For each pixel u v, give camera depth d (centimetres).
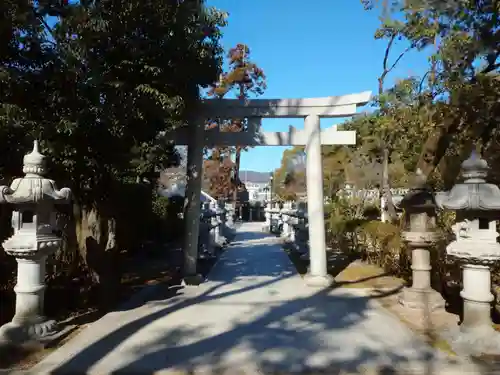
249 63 3316
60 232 792
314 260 919
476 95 705
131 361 459
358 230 1275
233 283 923
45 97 574
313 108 938
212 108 929
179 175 2573
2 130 521
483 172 509
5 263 681
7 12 527
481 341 479
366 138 1348
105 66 608
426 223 682
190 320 623
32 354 478
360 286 887
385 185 1220
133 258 1292
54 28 600
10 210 680
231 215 2831
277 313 666
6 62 573
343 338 539
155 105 620
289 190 3509
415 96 891
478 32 665
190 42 662
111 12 575
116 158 671
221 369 438
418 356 474
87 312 662
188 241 922
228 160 4047
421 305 656
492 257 486
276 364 451
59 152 585
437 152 732
